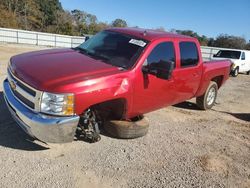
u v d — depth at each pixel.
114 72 4.68
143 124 5.42
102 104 4.92
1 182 3.78
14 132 5.06
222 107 9.05
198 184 4.41
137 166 4.62
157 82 5.43
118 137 5.32
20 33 31.72
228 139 6.32
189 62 6.46
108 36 5.78
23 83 4.27
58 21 71.62
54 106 4.02
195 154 5.35
